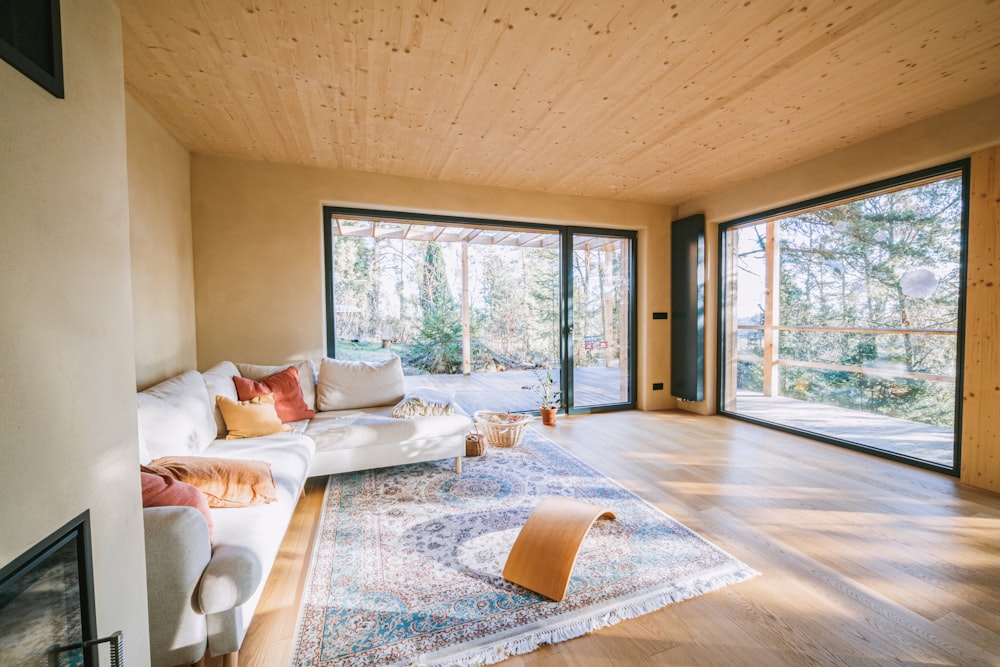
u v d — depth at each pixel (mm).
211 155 3332
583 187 4293
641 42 1969
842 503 2494
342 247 6496
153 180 2656
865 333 3773
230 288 3402
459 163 3576
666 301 5090
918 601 1647
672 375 5109
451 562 1936
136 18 1771
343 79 2271
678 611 1608
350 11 1747
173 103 2512
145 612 1135
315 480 2900
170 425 1988
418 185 3945
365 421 2947
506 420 3857
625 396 5141
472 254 7133
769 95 2475
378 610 1622
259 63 2121
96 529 946
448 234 6441
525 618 1572
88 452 922
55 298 833
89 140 948
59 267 846
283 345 3547
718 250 4723
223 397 2584
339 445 2738
